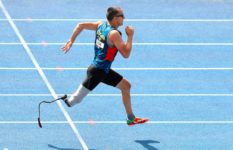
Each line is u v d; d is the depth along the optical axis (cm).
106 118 3575
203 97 3875
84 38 4762
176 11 5397
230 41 4800
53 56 4425
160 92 3931
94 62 3247
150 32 4928
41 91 3897
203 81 4106
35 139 3322
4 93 3850
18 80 4038
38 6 5391
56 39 4734
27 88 3928
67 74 4153
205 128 3494
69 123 3506
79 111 3647
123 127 3481
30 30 4884
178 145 3300
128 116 3362
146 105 3750
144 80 4097
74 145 3272
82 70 4225
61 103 3734
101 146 3272
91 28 3344
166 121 3562
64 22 5069
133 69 4266
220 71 4269
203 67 4322
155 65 4334
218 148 3275
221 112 3684
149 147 3272
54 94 3862
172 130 3459
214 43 4753
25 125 3472
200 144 3316
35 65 4272
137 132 3428
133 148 3256
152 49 4603
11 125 3466
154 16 5272
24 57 4391
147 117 3603
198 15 5322
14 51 4484
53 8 5362
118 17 3195
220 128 3497
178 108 3722
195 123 3547
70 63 4328
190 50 4606
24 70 4184
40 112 3616
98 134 3397
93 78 3234
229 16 5331
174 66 4328
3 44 4600
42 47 4575
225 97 3884
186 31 4972
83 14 5247
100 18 5175
